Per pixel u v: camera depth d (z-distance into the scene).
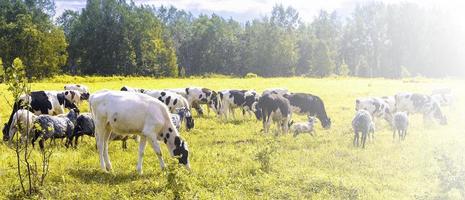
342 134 19.83
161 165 12.88
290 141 17.59
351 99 33.09
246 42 104.69
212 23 107.25
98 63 88.12
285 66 99.06
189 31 114.50
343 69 90.19
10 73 10.63
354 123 16.88
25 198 10.44
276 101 19.23
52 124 15.07
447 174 11.07
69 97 25.34
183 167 12.48
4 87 35.44
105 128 12.91
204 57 102.50
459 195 10.87
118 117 12.45
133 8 102.56
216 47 103.38
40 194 10.68
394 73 109.44
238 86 43.91
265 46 97.31
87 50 88.81
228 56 102.88
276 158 14.30
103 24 89.56
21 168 12.71
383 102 22.81
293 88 41.66
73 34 91.88
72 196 10.64
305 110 21.33
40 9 83.62
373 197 10.75
